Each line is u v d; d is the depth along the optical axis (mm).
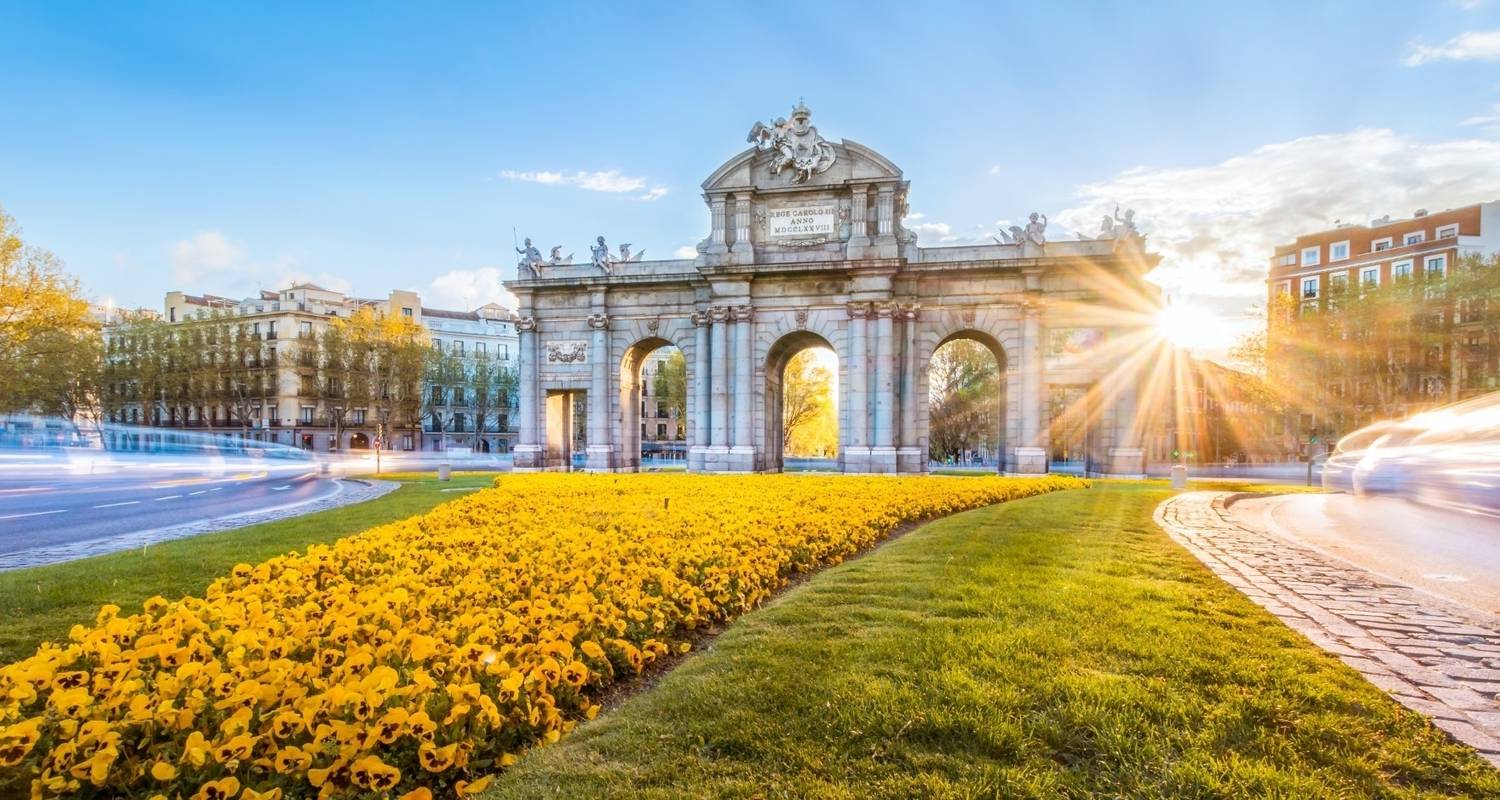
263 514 25797
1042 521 19484
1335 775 5434
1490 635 8617
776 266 51250
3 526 22688
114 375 105750
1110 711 6426
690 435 55938
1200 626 8805
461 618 8156
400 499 28750
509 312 156000
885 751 5945
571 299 58625
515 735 6422
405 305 132000
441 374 122812
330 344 104188
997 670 7375
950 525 18953
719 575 11359
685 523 16703
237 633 7172
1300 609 9742
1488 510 22531
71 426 96062
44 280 60969
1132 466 48719
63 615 10680
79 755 5285
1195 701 6578
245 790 4871
